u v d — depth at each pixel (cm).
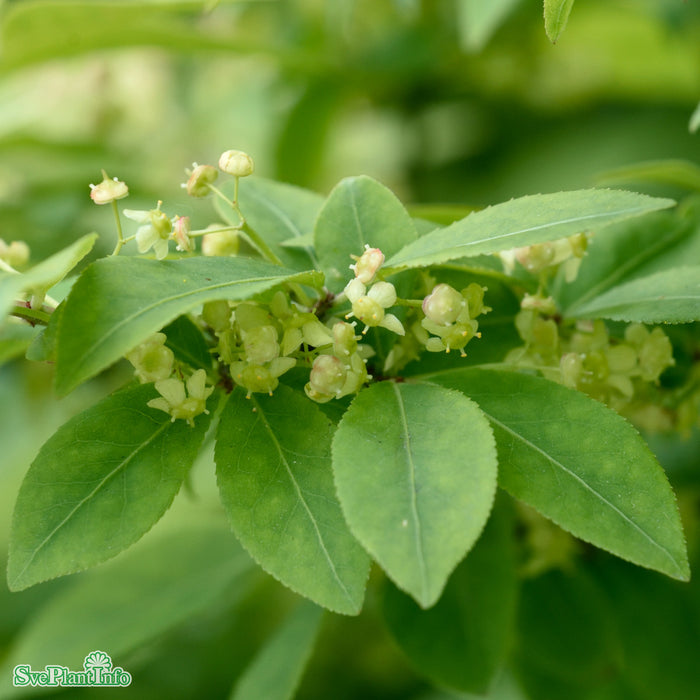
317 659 61
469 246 41
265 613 60
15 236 61
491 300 45
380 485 40
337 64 73
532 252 44
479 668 47
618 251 46
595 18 72
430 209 46
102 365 39
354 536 40
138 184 65
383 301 42
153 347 42
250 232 43
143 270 41
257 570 50
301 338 42
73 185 63
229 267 41
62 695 52
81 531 41
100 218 61
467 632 47
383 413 41
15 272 42
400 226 43
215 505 59
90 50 64
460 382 42
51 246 61
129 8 59
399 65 74
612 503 41
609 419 42
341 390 42
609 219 41
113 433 42
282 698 46
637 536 41
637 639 49
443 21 73
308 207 46
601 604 49
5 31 60
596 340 44
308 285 42
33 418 69
